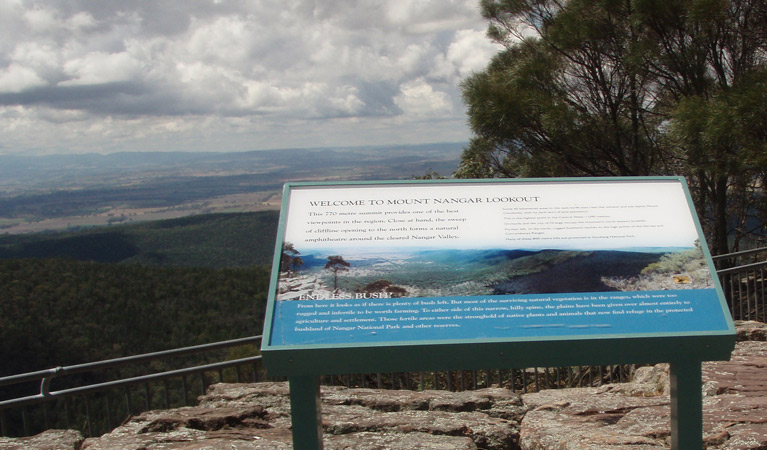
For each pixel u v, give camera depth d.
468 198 2.63
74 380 42.66
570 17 10.55
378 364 2.22
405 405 3.49
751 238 10.69
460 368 2.23
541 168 11.52
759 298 7.55
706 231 10.83
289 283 2.37
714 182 10.41
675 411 2.32
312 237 2.50
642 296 2.33
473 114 11.05
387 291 2.34
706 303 2.31
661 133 11.10
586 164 11.71
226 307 53.03
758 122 8.42
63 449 3.20
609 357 2.25
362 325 2.24
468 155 11.74
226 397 3.78
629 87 11.08
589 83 11.29
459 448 2.82
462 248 2.48
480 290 2.35
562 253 2.46
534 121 10.95
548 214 2.59
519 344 2.20
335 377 5.89
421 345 2.18
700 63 9.92
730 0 9.39
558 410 3.39
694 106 8.89
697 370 2.29
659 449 2.64
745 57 10.01
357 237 2.50
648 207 2.61
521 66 11.02
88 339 44.62
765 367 3.72
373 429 3.12
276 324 2.25
